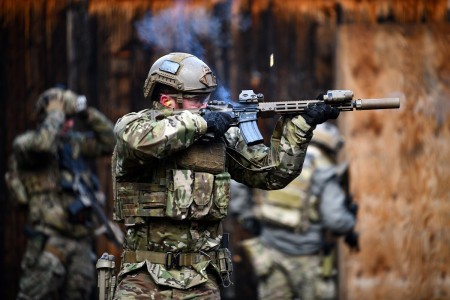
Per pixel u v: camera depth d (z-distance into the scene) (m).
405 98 24.55
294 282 22.70
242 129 14.04
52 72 24.95
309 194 22.41
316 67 24.64
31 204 22.94
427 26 24.53
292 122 14.06
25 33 24.97
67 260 23.00
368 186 24.59
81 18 24.91
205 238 14.20
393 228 24.66
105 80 24.89
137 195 14.06
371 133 24.61
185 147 13.62
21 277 23.08
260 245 22.86
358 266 24.58
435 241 24.69
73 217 22.73
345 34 24.45
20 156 22.69
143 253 14.14
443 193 24.64
